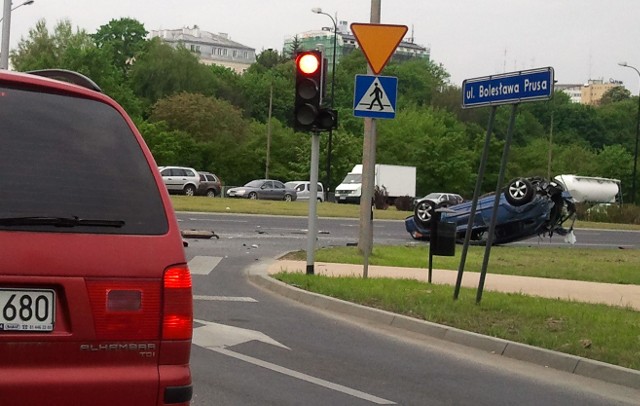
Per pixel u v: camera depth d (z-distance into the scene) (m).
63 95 4.20
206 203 42.03
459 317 11.68
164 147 79.81
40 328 3.91
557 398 8.30
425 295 13.38
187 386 4.24
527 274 19.22
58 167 4.05
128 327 4.08
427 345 10.63
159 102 86.25
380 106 15.39
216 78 109.31
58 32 79.81
